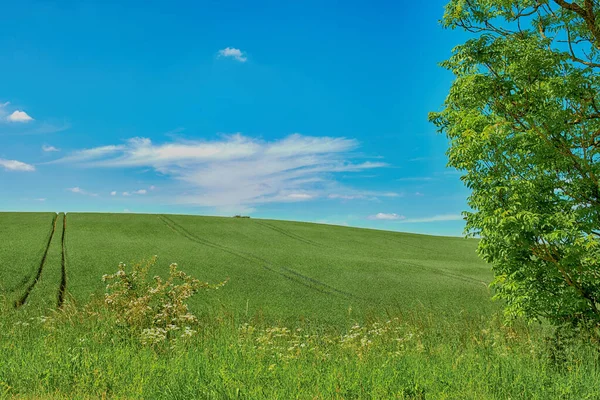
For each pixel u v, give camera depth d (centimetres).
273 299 2061
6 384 680
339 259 3384
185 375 715
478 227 1025
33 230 3919
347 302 2072
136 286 1311
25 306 1689
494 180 962
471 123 988
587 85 1026
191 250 3397
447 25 1176
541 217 921
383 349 991
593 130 1030
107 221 4938
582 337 906
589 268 941
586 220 952
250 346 928
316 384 691
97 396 663
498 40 1023
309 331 1380
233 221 5731
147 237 4069
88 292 1958
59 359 795
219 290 2186
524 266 998
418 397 656
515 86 993
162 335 1025
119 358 828
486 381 704
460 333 1126
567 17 1135
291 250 3828
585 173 995
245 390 639
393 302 2100
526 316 1011
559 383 703
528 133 973
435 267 3312
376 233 5703
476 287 2545
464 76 1031
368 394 650
